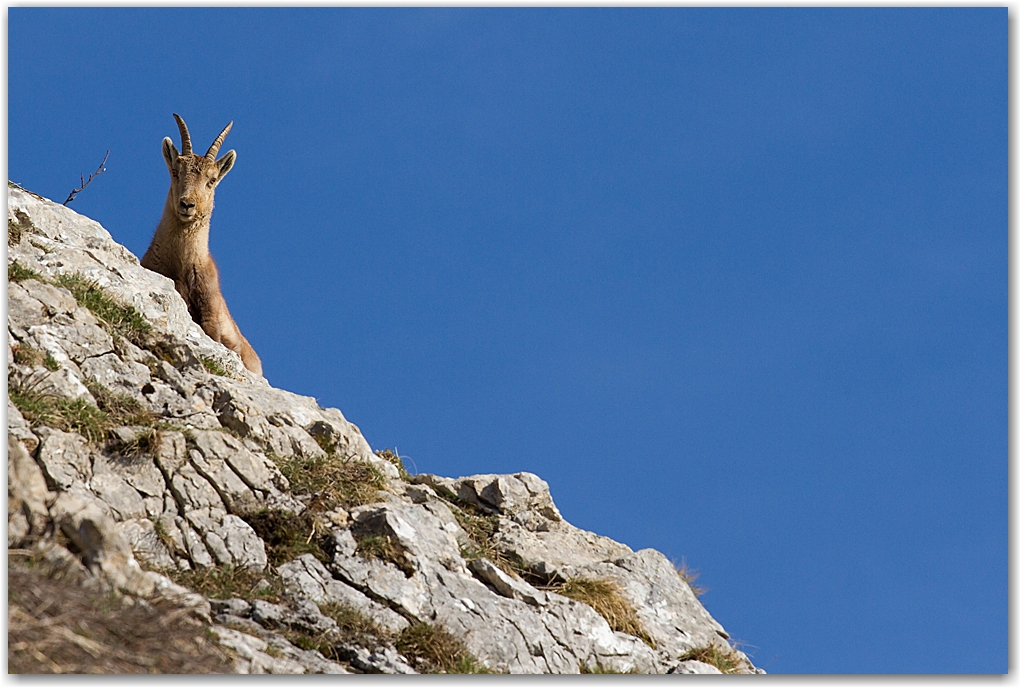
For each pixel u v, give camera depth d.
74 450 36.91
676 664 42.00
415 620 37.12
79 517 31.02
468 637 37.59
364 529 39.81
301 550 37.88
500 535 45.59
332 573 37.50
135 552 34.75
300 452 43.22
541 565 44.12
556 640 39.84
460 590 39.19
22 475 31.14
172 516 36.94
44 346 41.47
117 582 30.61
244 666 29.97
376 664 33.84
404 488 45.31
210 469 39.19
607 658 40.47
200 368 45.69
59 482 35.44
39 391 39.00
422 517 41.84
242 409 43.19
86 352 42.72
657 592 45.66
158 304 49.47
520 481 48.47
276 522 38.47
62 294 44.22
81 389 40.09
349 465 43.78
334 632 34.91
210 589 34.97
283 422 44.16
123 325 46.09
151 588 31.59
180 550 36.09
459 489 47.75
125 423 40.03
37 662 25.00
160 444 38.66
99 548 30.83
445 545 41.12
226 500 38.62
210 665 28.19
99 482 36.56
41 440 36.31
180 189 55.88
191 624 30.28
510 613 39.44
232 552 36.78
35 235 48.59
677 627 44.47
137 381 42.81
